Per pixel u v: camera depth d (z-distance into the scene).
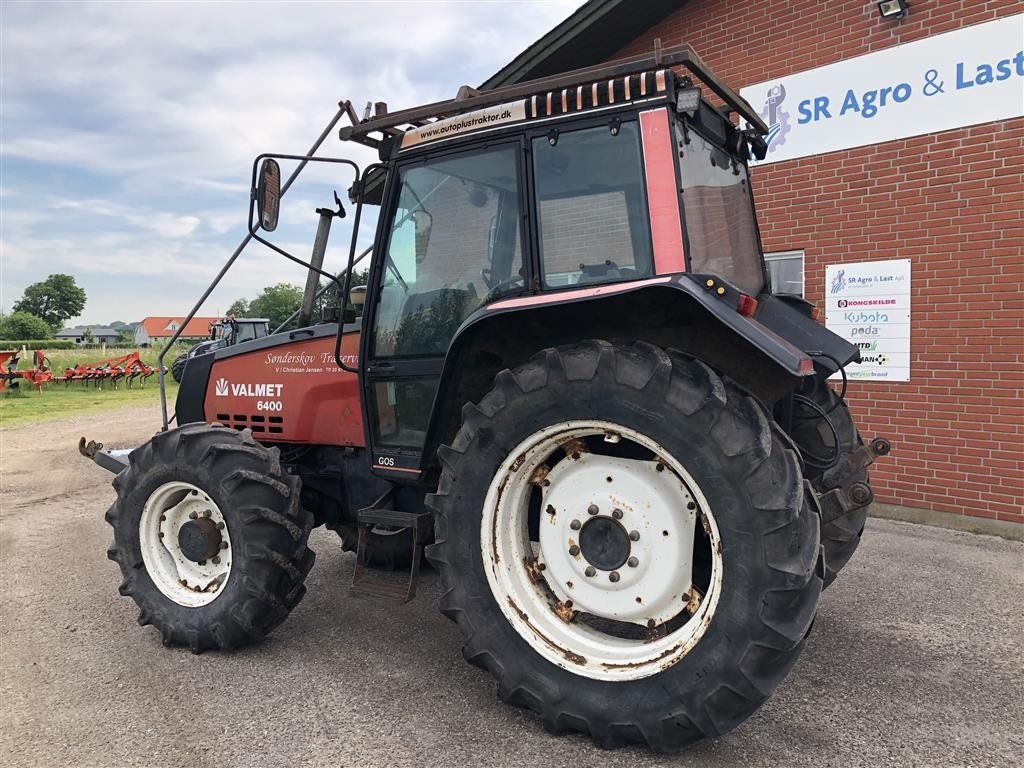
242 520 3.27
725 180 3.38
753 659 2.21
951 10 5.41
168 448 3.48
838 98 6.01
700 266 2.81
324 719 2.75
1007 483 5.35
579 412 2.49
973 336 5.45
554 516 2.70
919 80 5.59
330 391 3.88
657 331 2.68
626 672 2.45
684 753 2.47
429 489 3.47
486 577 2.69
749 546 2.22
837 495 2.81
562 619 2.68
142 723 2.75
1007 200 5.26
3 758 2.53
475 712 2.78
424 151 3.16
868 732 2.62
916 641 3.42
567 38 7.00
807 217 6.26
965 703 2.83
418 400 3.31
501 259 2.99
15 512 6.57
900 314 5.79
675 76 2.62
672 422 2.33
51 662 3.32
